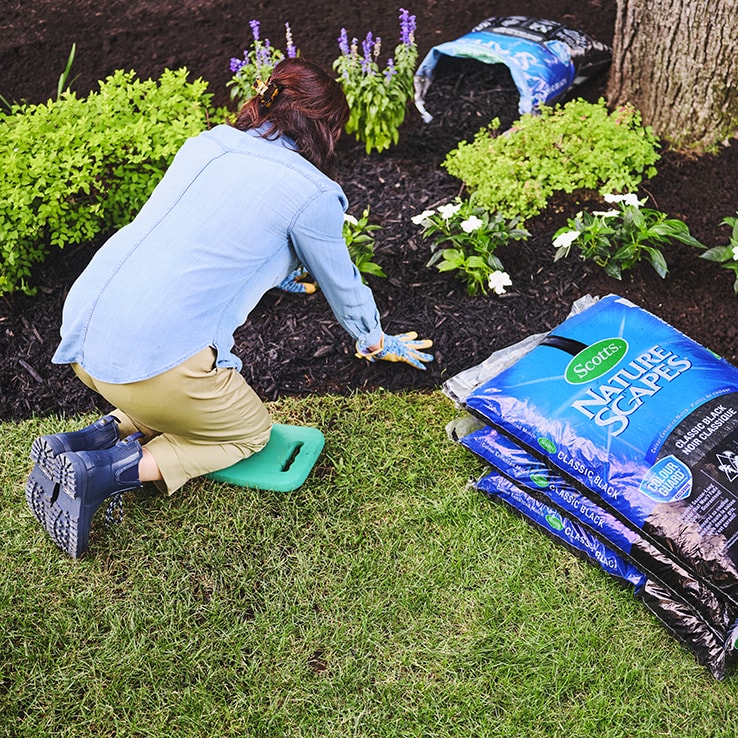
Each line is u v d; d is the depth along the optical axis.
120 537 3.04
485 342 3.69
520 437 2.96
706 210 4.13
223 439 3.01
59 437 2.87
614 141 4.14
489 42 4.64
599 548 2.87
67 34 5.42
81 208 3.94
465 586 2.88
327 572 2.93
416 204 4.29
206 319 2.64
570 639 2.73
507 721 2.55
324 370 3.64
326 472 3.25
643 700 2.59
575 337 3.12
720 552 2.54
